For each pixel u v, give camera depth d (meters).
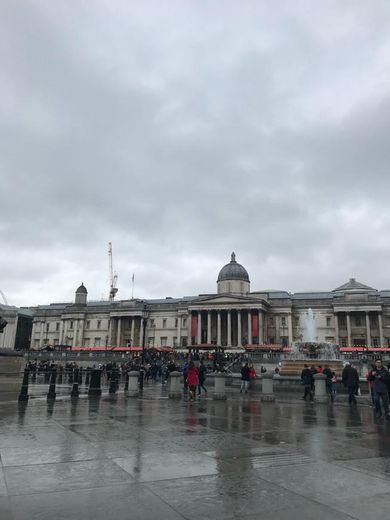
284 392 34.78
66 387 35.12
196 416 18.27
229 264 143.25
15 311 149.38
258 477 8.48
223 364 68.19
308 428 15.42
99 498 7.07
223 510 6.64
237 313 125.81
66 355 103.62
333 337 123.12
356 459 10.29
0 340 145.25
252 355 85.75
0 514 6.32
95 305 151.62
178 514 6.45
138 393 29.17
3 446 10.98
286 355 78.69
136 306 140.25
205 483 8.01
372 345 119.00
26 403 21.92
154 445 11.45
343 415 20.03
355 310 120.19
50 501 6.90
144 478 8.24
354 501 7.15
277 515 6.47
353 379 25.17
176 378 27.67
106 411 19.30
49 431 13.36
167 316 137.62
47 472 8.55
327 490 7.72
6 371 28.23
